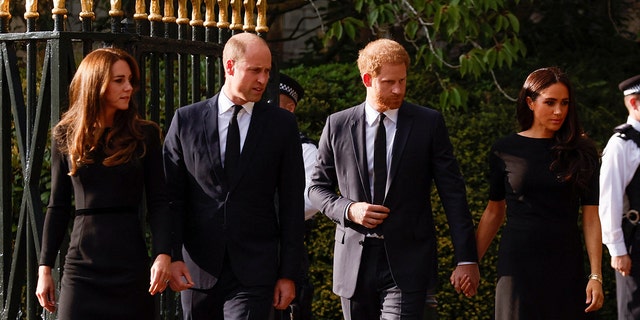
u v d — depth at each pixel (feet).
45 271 23.98
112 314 23.65
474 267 27.27
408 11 44.57
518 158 28.96
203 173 24.75
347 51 53.62
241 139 24.94
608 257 42.22
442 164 27.53
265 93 30.66
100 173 23.61
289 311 31.30
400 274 26.99
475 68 42.52
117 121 23.80
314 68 47.29
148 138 24.16
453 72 48.57
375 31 48.67
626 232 31.35
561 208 28.68
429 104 46.06
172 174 25.02
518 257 28.71
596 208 29.32
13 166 37.01
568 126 28.73
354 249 27.55
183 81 27.63
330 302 40.55
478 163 42.75
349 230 27.71
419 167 27.30
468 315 41.06
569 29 53.11
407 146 27.27
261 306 24.49
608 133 46.26
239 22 29.22
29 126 25.72
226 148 24.75
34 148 25.11
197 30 28.25
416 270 27.04
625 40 53.62
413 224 27.27
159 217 24.20
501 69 49.03
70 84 24.34
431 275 27.40
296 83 34.24
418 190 27.35
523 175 28.73
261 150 24.81
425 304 27.25
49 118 25.36
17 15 47.96
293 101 34.14
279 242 25.49
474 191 42.39
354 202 27.50
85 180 23.62
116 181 23.67
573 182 28.50
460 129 43.73
